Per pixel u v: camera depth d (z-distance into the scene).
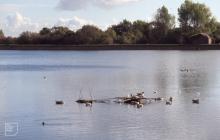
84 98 54.62
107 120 41.44
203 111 45.25
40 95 57.78
